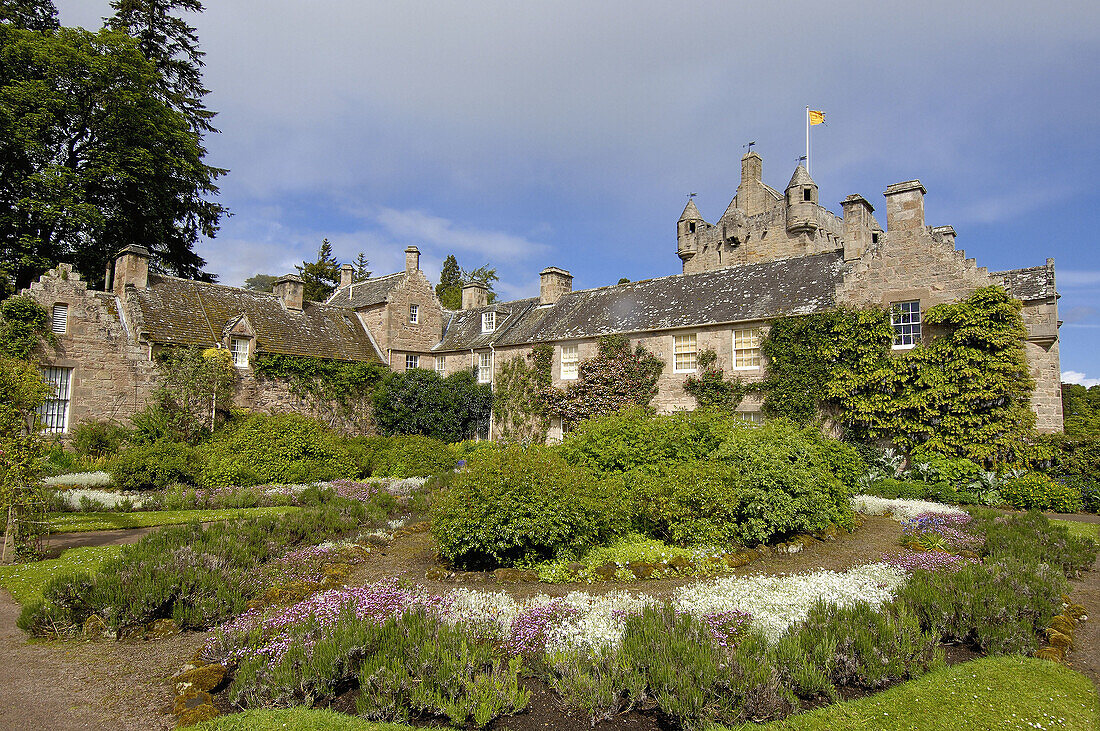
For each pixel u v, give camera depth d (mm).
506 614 6715
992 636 6109
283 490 16188
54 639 6605
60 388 20781
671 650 5371
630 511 10453
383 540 11102
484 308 34750
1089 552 9891
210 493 15070
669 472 10750
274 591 7699
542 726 4848
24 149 25234
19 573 8836
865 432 19328
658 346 24109
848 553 10445
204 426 22828
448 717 4875
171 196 30953
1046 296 17438
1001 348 17375
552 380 27203
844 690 5441
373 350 31438
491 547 8906
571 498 9180
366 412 29453
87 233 28562
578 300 29656
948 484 16406
